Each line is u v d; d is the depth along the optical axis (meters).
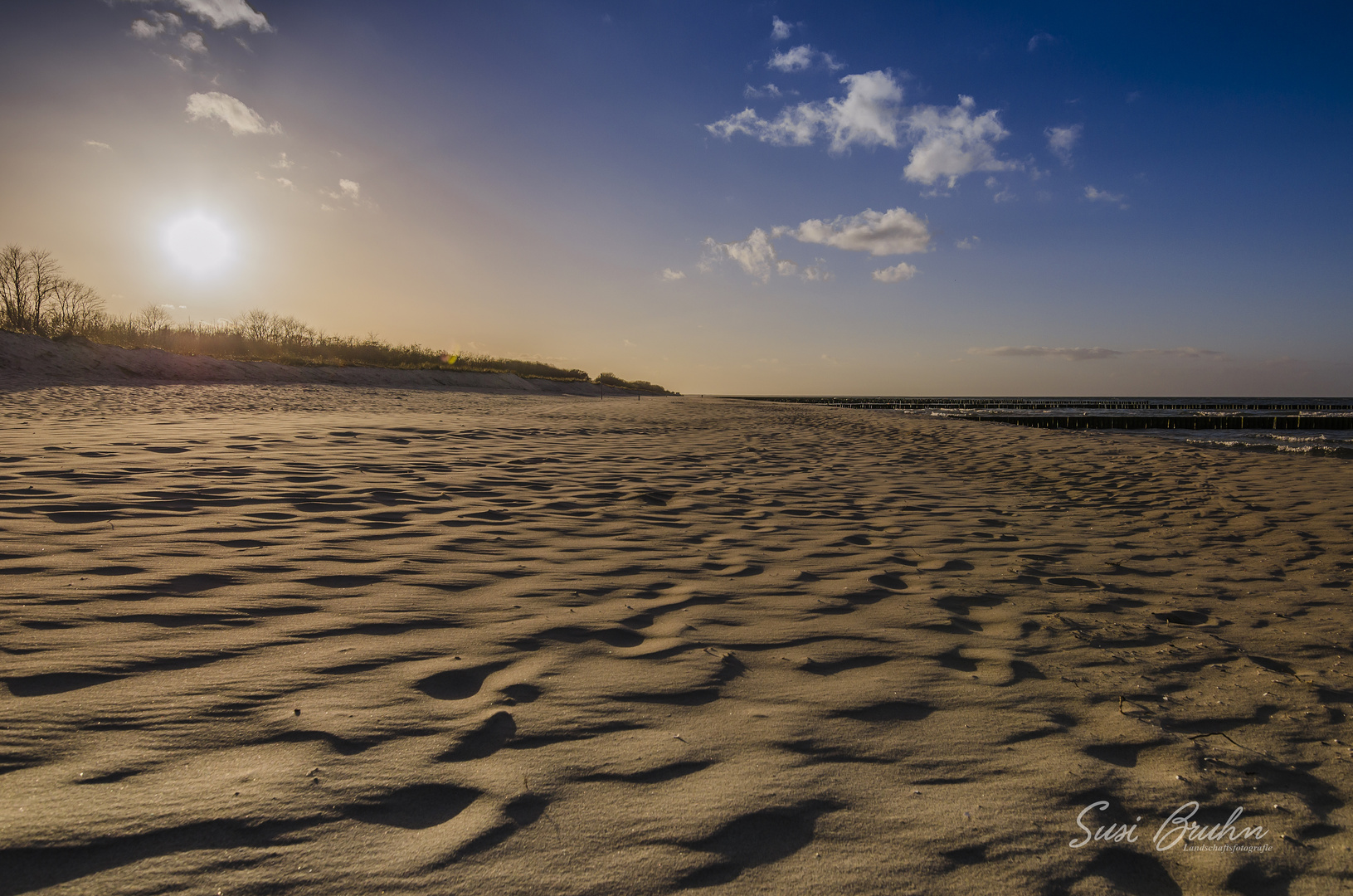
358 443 7.00
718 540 3.90
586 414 14.73
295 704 1.72
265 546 3.13
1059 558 3.92
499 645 2.20
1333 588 3.41
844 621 2.64
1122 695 2.09
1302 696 2.13
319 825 1.27
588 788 1.44
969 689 2.07
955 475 7.35
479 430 9.34
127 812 1.26
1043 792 1.53
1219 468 8.30
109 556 2.81
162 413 10.24
